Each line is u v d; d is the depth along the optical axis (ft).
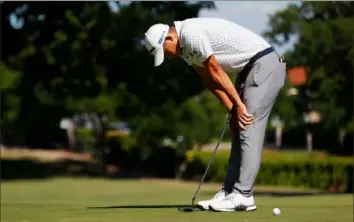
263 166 212.23
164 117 258.37
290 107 173.68
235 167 55.62
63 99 247.70
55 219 51.13
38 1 214.28
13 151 359.05
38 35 231.91
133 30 209.67
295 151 365.40
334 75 133.28
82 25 214.69
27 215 56.44
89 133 396.57
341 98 136.56
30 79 241.76
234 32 53.47
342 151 239.09
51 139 418.31
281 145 420.77
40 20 226.58
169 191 147.54
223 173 228.63
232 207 54.24
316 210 60.18
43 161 297.53
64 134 428.97
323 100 140.97
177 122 258.98
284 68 55.01
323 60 129.70
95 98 246.06
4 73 205.05
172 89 238.27
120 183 186.70
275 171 209.46
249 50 53.57
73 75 228.02
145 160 290.56
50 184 175.52
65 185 170.60
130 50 222.28
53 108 272.92
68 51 220.23
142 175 265.75
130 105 254.68
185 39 52.95
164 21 203.82
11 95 247.70
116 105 247.09
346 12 126.62
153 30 54.34
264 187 201.46
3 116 270.87
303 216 53.31
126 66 230.68
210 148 301.63
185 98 242.78
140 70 228.84
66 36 216.74
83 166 287.28
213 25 53.31
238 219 49.39
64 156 343.87
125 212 55.11
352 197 93.97
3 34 226.38
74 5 212.84
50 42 230.07
